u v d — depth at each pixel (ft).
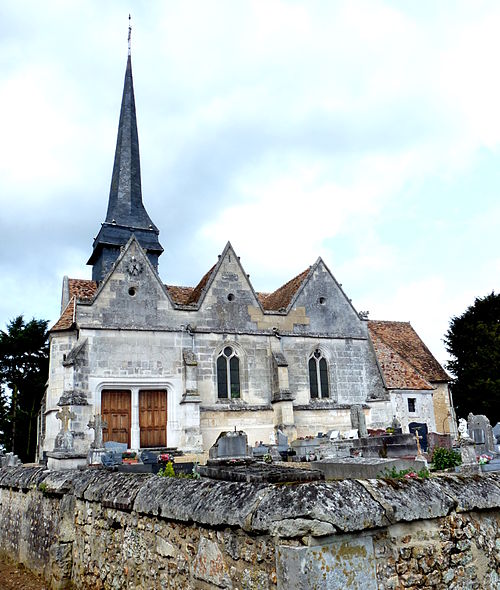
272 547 15.65
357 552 15.65
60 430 85.20
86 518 28.89
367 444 81.20
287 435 95.86
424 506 17.21
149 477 24.48
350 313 113.29
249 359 101.24
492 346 156.25
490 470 62.69
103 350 90.38
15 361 175.32
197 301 101.19
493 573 18.42
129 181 141.79
